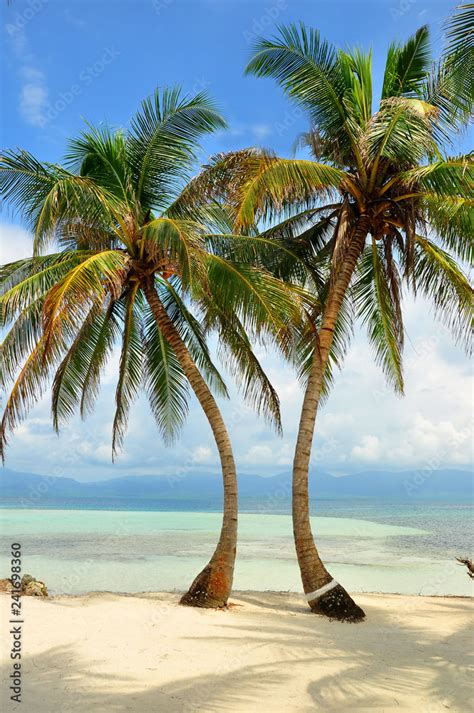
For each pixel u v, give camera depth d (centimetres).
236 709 637
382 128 1214
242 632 978
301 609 1234
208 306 1392
